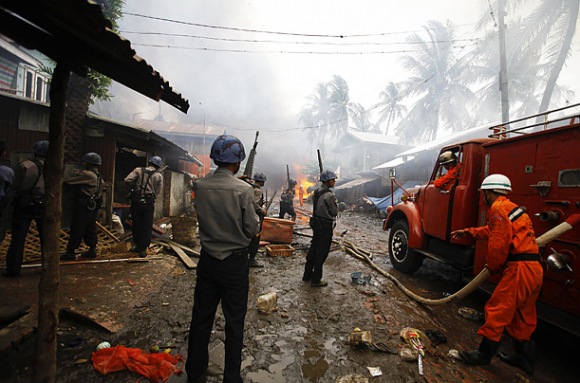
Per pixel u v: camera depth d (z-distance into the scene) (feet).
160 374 7.50
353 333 9.76
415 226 16.96
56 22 4.76
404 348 9.39
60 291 11.82
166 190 36.78
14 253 12.67
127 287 12.89
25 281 12.44
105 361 7.79
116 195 33.45
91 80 23.02
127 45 4.97
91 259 16.31
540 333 11.44
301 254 22.21
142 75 6.48
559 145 9.61
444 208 15.07
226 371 7.07
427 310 12.96
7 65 38.78
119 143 27.37
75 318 10.01
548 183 9.88
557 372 8.96
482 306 13.67
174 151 38.24
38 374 6.06
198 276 7.45
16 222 12.75
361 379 7.89
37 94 44.91
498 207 8.98
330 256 22.22
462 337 10.73
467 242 13.65
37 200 12.82
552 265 9.02
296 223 39.27
